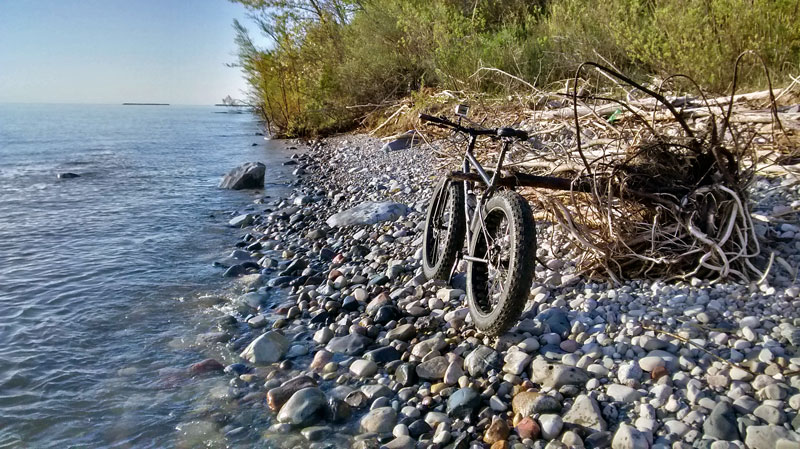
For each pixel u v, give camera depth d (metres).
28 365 3.70
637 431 2.57
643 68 9.66
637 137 4.68
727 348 3.16
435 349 3.61
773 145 5.69
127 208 8.44
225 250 6.35
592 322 3.66
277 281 5.25
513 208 3.45
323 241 6.45
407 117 12.73
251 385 3.46
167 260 5.97
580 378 3.06
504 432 2.75
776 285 3.84
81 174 11.73
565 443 2.63
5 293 4.99
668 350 3.22
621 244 4.35
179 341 4.05
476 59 11.75
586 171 4.89
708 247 4.12
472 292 3.90
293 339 4.09
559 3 11.91
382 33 14.38
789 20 7.84
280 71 17.86
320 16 17.66
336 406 3.07
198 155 15.04
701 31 8.39
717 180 4.21
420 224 6.51
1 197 9.26
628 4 10.38
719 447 2.44
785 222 4.64
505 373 3.26
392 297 4.62
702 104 6.84
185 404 3.26
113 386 3.46
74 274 5.50
